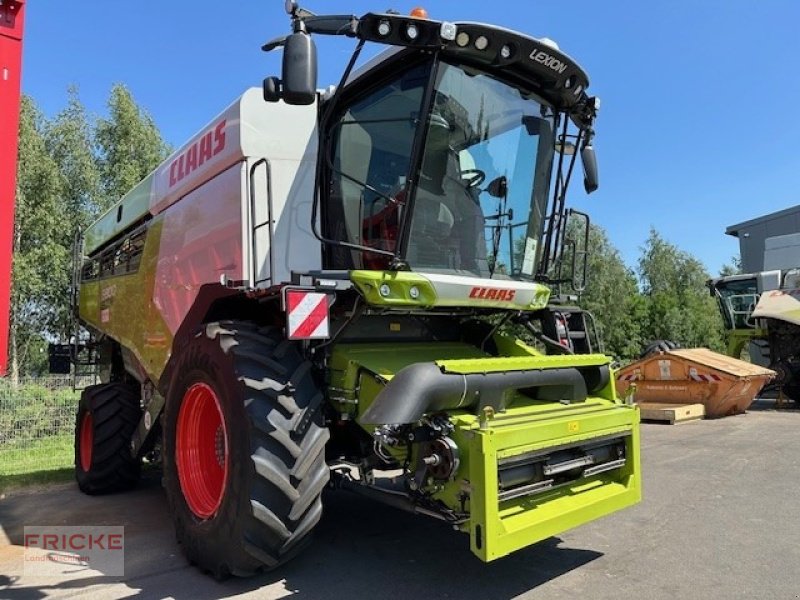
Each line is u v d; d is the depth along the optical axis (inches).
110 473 231.5
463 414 129.7
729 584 136.0
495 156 165.2
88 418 246.8
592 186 181.3
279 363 138.4
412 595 130.1
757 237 962.7
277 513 127.5
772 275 557.0
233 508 130.5
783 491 218.7
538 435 128.1
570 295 191.8
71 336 359.6
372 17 132.9
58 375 474.9
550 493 139.3
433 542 164.2
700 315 1485.0
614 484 152.6
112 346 284.7
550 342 186.2
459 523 123.3
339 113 165.3
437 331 185.8
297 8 129.9
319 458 133.5
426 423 126.9
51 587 138.5
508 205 170.2
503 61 151.4
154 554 160.9
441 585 135.3
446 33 138.5
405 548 159.6
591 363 162.9
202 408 158.1
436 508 128.0
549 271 187.2
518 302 167.8
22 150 930.7
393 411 119.1
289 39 127.3
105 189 1119.6
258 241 160.9
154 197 229.8
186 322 181.5
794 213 912.9
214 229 177.3
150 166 1144.2
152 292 222.8
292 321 132.3
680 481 234.2
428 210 153.9
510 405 146.9
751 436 347.3
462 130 156.2
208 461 156.3
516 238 174.2
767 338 538.6
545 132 175.3
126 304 251.3
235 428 132.1
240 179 163.9
